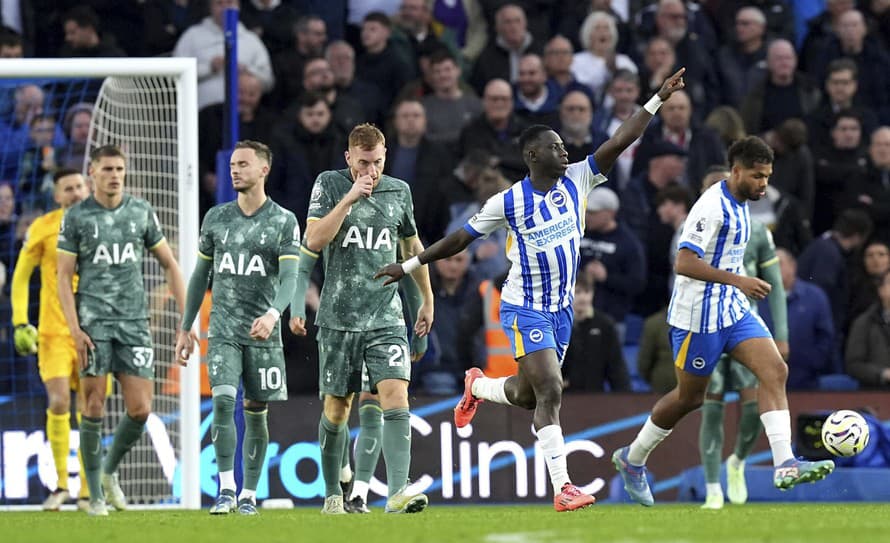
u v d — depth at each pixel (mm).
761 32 58344
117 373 33656
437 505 41188
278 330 30406
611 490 42750
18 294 37344
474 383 30188
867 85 59281
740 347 29766
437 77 53594
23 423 40500
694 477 43062
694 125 55812
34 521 28297
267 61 53781
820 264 51281
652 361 45062
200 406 40875
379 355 29469
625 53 58250
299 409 41406
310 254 29375
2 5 55375
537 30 57250
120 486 40031
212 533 21797
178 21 55750
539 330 27016
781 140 53875
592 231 50094
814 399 43875
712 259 29688
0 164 46906
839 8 59594
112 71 38656
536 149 26938
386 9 57531
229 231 30141
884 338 47656
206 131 53250
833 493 42406
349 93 54250
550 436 26844
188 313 30953
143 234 33562
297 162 50906
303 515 29562
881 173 55125
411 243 30422
